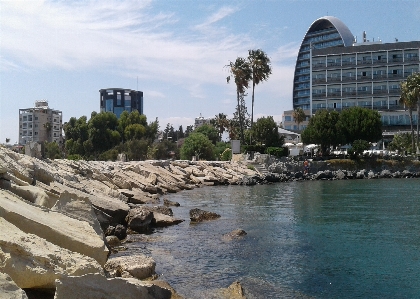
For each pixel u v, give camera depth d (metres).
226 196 34.47
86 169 29.02
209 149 72.12
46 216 9.19
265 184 50.53
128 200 25.84
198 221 20.89
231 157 70.44
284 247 15.57
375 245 16.08
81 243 8.45
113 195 23.47
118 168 38.66
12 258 6.45
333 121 76.38
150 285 8.39
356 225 20.47
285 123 147.38
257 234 17.91
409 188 44.00
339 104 120.25
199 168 52.16
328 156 72.44
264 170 60.31
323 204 29.25
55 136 137.38
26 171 14.92
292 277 12.01
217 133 106.38
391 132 109.19
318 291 10.83
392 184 50.44
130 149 84.62
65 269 6.90
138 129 96.38
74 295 6.37
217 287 10.84
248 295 10.37
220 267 12.77
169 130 169.00
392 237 17.61
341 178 61.59
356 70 119.06
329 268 12.88
